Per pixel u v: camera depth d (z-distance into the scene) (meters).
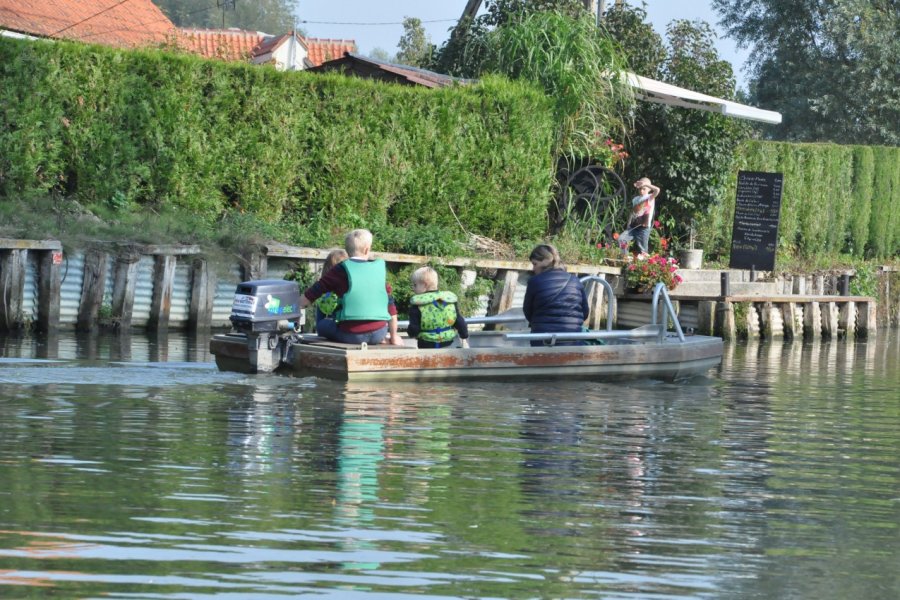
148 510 10.66
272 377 19.55
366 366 19.14
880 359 31.62
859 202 57.97
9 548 9.38
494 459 13.60
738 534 10.63
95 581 8.67
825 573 9.51
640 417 17.53
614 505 11.55
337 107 36.50
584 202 43.28
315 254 32.03
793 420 18.09
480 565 9.38
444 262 33.47
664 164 45.88
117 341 26.62
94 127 32.84
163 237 30.64
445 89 38.66
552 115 41.22
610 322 23.80
